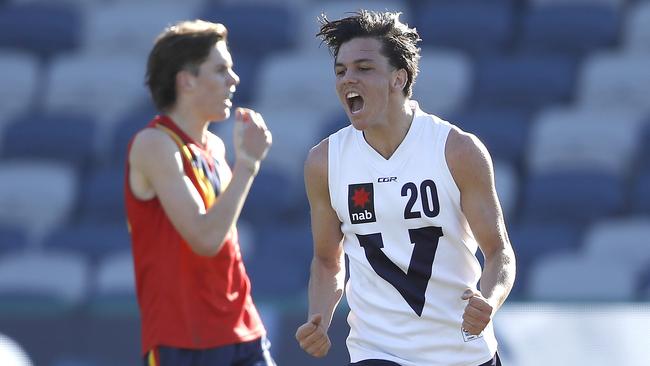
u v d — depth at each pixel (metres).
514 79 49.66
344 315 28.88
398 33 15.36
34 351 30.02
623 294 38.84
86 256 43.12
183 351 14.27
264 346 15.08
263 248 41.31
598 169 45.59
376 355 15.80
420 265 15.51
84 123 49.66
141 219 14.39
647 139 46.69
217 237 13.91
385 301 15.73
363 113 15.26
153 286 14.33
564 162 46.16
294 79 49.81
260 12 53.75
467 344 15.69
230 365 14.48
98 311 30.12
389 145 15.45
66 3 56.34
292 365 28.66
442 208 15.34
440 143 15.29
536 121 47.16
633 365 27.41
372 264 15.74
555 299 32.28
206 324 14.33
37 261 41.97
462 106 49.03
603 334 27.70
